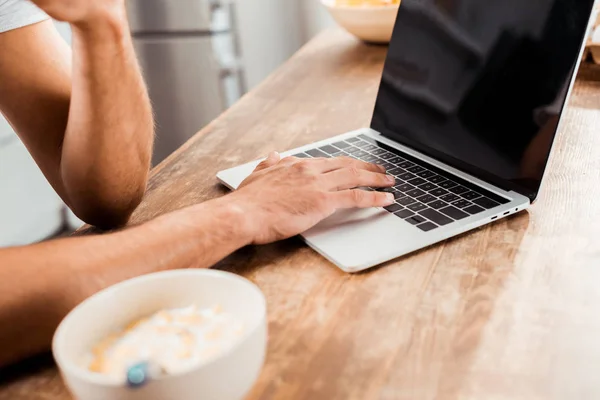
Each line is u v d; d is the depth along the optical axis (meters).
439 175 0.83
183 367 0.41
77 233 0.82
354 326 0.58
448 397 0.49
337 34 1.65
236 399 0.43
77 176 0.80
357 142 0.96
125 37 0.76
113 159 0.78
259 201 0.71
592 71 1.20
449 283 0.63
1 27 0.86
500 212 0.73
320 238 0.71
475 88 0.84
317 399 0.50
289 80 1.33
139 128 0.81
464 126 0.85
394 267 0.67
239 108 1.19
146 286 0.48
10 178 2.10
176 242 0.63
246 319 0.46
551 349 0.54
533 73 0.77
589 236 0.70
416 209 0.75
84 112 0.77
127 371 0.39
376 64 1.39
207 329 0.44
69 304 0.56
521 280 0.63
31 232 2.20
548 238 0.70
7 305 0.54
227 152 1.00
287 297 0.63
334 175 0.76
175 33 2.23
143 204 0.86
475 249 0.69
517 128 0.78
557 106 0.74
